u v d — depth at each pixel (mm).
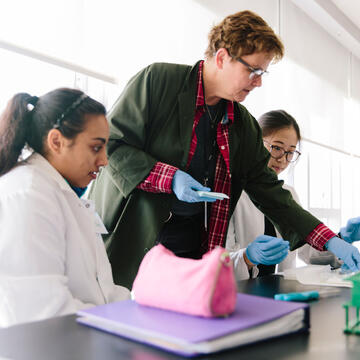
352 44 4602
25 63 1730
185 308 542
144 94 1315
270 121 1851
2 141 982
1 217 862
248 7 3029
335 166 4539
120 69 2059
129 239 1357
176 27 2373
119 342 507
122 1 2078
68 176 1064
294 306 577
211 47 1317
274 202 1528
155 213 1318
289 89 3516
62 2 1826
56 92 1029
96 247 1057
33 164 1005
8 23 1647
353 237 1541
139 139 1312
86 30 1923
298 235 1469
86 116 1019
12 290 801
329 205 4371
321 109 4098
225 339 472
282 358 458
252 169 1557
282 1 3447
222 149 1424
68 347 490
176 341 450
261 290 949
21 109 1014
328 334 558
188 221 1447
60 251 913
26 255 827
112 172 1305
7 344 502
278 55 1282
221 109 1442
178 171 1250
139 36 2152
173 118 1349
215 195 1139
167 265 597
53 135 1007
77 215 1042
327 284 1015
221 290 527
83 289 992
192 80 1371
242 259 1338
